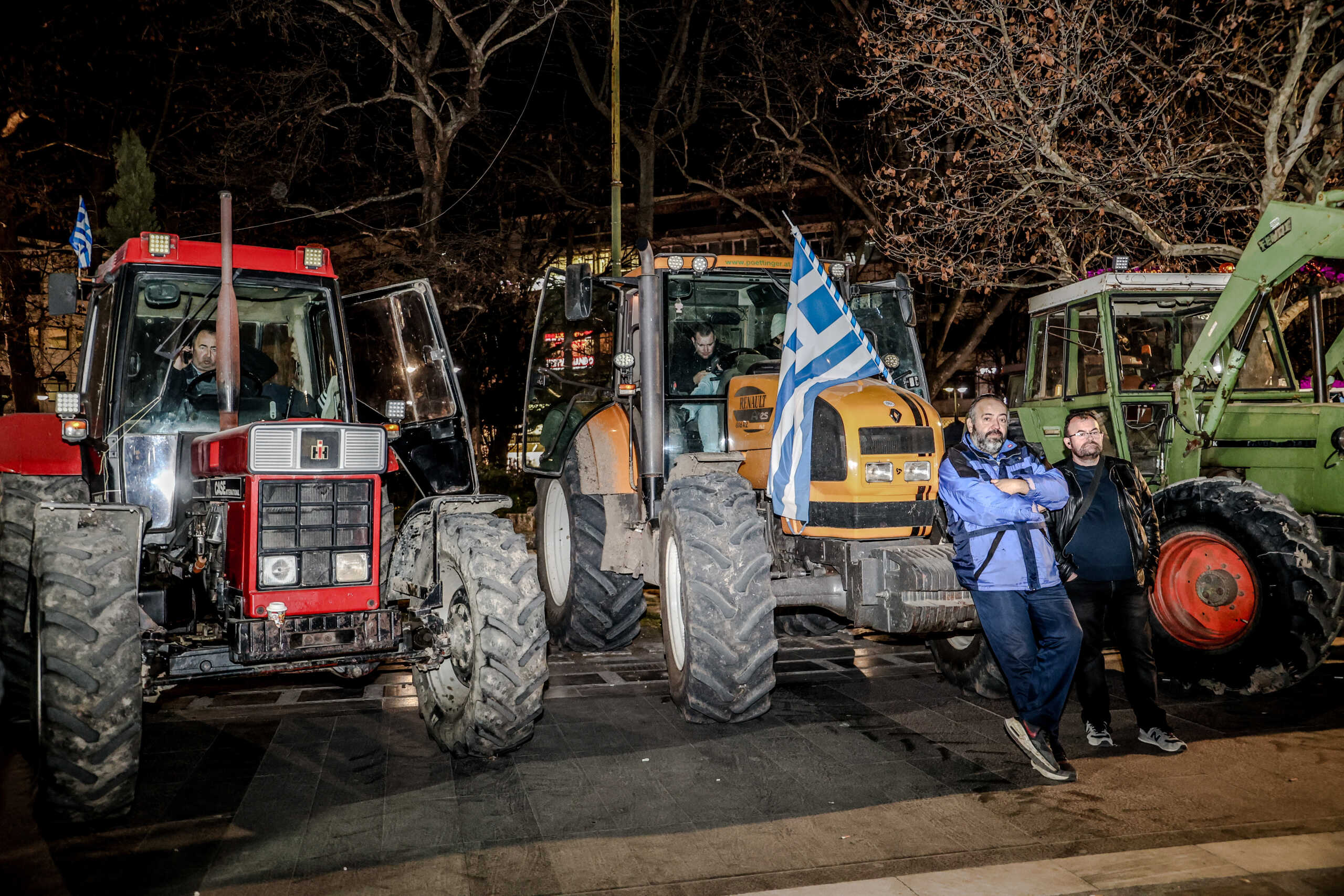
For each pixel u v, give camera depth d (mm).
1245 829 3703
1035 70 10367
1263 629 5402
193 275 4809
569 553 6996
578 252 24750
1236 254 9789
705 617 4836
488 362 23078
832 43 17172
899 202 15047
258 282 4926
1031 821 3814
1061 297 8180
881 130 16328
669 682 5621
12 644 5062
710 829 3768
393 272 17547
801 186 19969
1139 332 7855
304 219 18781
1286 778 4273
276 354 5539
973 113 10742
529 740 4602
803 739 4934
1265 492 5586
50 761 3623
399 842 3645
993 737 4938
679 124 19266
